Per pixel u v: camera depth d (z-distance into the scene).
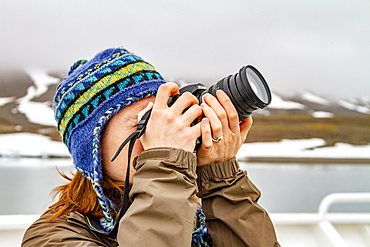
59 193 0.80
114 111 0.67
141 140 0.62
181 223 0.53
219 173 0.72
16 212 3.04
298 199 5.17
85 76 0.71
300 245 1.56
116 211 0.69
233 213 0.72
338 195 1.59
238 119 0.69
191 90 0.72
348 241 1.64
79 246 0.59
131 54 0.74
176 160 0.57
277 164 12.83
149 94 0.70
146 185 0.56
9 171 5.01
